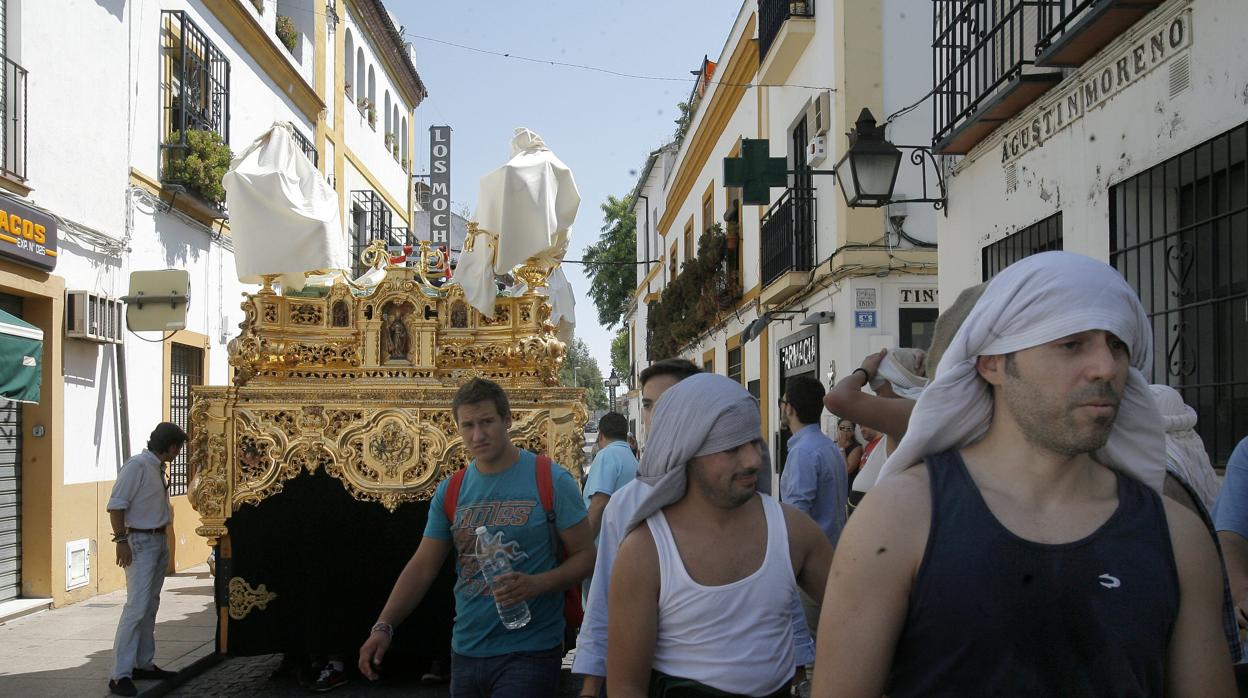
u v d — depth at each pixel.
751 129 16.48
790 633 2.62
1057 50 6.11
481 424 3.96
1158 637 1.66
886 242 10.85
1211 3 5.02
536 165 6.41
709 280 18.84
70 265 9.55
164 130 11.67
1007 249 7.65
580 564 3.88
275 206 6.35
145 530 6.51
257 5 14.87
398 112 25.95
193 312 12.57
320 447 6.22
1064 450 1.68
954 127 8.19
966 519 1.70
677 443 2.54
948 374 1.81
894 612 1.73
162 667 6.89
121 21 10.52
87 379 9.95
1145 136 5.64
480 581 3.89
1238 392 5.00
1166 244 5.57
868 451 5.82
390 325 6.50
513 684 3.73
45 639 7.98
